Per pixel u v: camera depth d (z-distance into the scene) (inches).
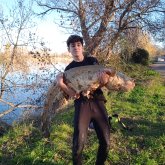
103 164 61.4
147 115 114.5
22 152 76.4
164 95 161.6
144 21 194.4
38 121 110.3
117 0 183.3
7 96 134.6
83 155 74.0
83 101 58.2
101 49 187.9
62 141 82.6
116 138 86.0
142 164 71.8
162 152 77.0
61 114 110.2
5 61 131.2
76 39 59.2
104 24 183.8
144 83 188.1
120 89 58.4
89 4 182.4
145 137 87.1
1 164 72.4
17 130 90.8
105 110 59.7
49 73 150.4
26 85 137.6
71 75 57.6
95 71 57.1
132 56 312.7
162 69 370.6
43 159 71.6
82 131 56.8
